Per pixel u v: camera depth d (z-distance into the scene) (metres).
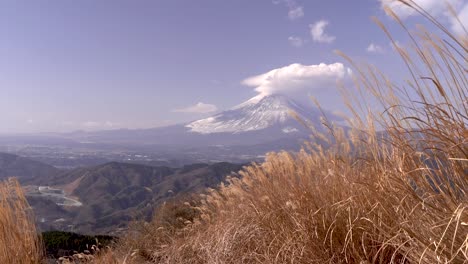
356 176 3.77
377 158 3.38
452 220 2.42
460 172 2.56
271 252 4.57
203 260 5.87
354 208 3.74
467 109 2.58
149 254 7.69
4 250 5.05
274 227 4.72
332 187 4.07
